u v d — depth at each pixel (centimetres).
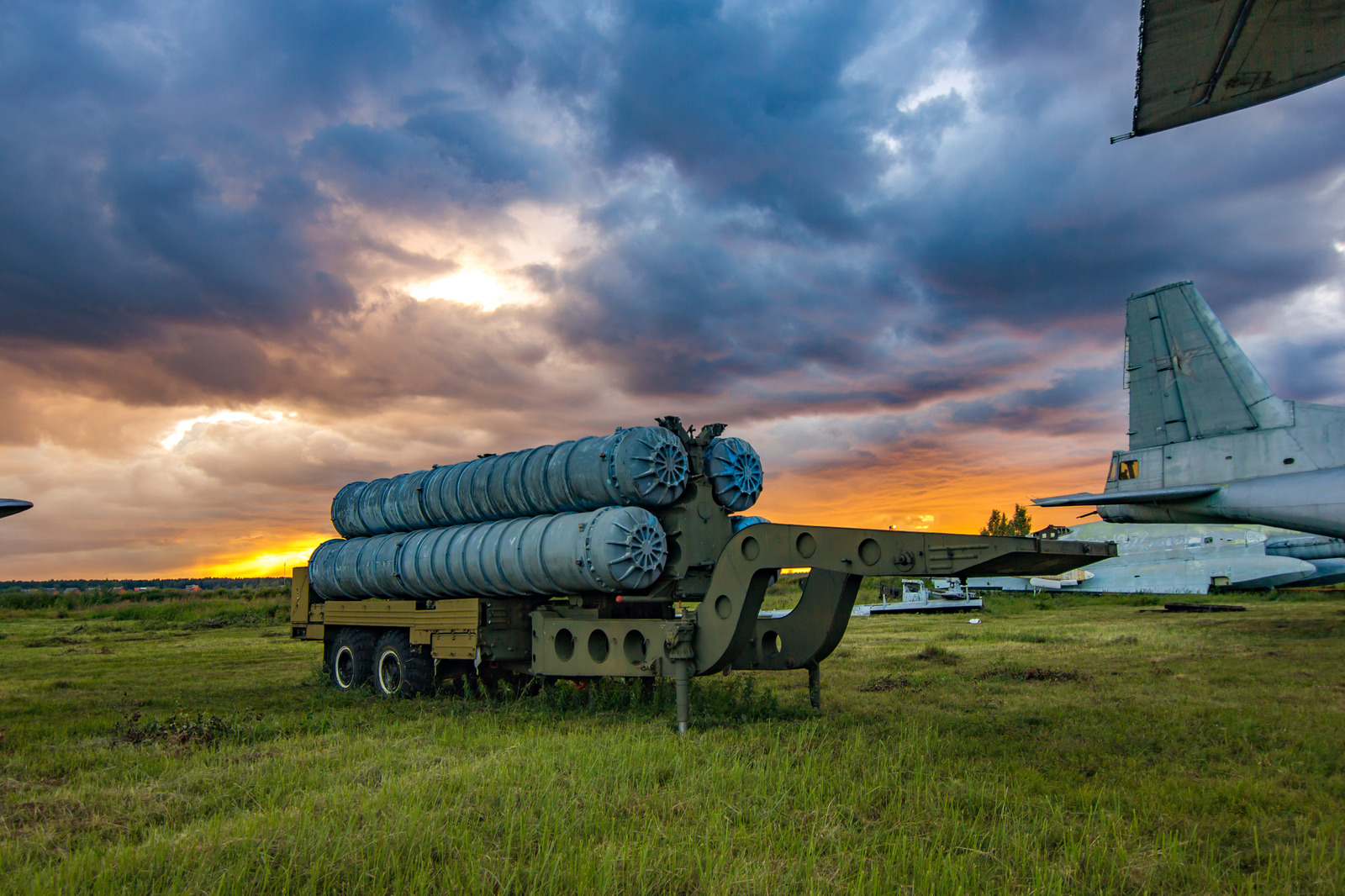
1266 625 2030
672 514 970
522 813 476
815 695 912
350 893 369
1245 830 480
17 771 657
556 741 717
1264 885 388
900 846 419
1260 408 1803
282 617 3694
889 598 4188
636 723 854
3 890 373
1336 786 569
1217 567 3603
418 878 370
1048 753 670
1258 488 1756
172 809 519
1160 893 378
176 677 1500
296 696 1192
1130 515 2052
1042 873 388
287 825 459
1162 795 543
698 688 1059
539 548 968
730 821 470
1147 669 1245
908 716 862
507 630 1073
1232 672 1177
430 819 464
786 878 379
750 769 598
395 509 1272
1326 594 3719
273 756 693
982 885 378
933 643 1872
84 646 2447
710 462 1006
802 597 905
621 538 897
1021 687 1098
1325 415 1702
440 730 832
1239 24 609
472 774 577
